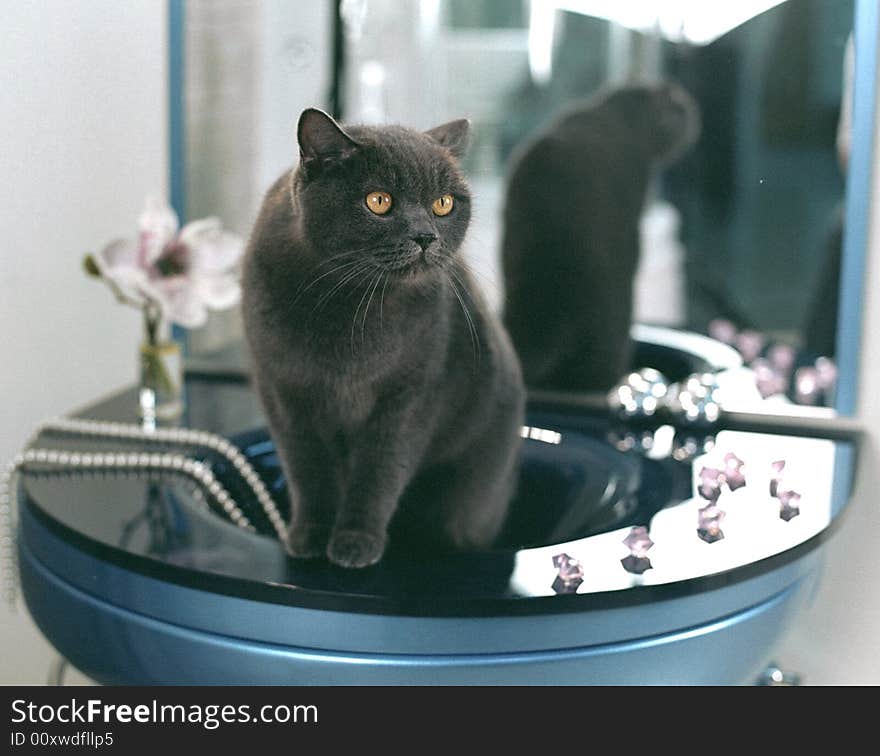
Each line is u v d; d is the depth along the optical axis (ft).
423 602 2.46
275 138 4.12
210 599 2.59
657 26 3.80
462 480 3.18
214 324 4.33
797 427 3.84
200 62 4.11
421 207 2.57
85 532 2.84
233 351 4.34
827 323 3.79
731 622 2.70
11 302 3.61
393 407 2.77
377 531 2.73
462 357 2.98
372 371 2.68
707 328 3.95
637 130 3.88
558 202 3.97
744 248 3.85
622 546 2.80
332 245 2.55
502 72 3.93
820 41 3.64
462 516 3.16
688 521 3.01
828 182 3.70
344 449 2.94
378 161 2.53
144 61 4.18
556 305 4.04
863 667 3.82
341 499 2.93
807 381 3.84
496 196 4.00
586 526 3.15
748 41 3.72
